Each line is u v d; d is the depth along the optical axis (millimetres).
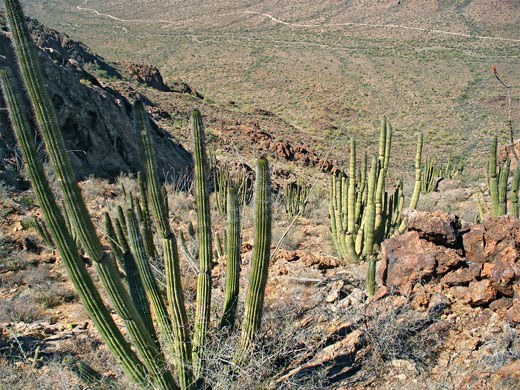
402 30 162875
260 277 4527
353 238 8781
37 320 7176
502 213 9828
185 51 145500
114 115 19000
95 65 55031
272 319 5898
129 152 19000
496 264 5684
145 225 5484
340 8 191000
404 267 6141
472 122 70812
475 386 4215
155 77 66625
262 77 111062
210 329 4812
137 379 4270
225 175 12125
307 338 5543
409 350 5223
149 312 4844
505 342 4934
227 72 117875
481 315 5387
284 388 4781
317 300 6629
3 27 23219
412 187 20438
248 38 162500
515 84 94188
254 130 41188
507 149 20484
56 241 3801
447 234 6121
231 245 4883
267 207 4352
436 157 50219
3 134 14984
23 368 5492
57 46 52312
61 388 4980
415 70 110312
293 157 37125
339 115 78938
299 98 93875
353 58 126250
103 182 15469
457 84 97062
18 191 12867
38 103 3514
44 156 13031
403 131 68062
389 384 4828
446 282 5895
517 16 160250
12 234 10156
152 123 23203
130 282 4809
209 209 4582
